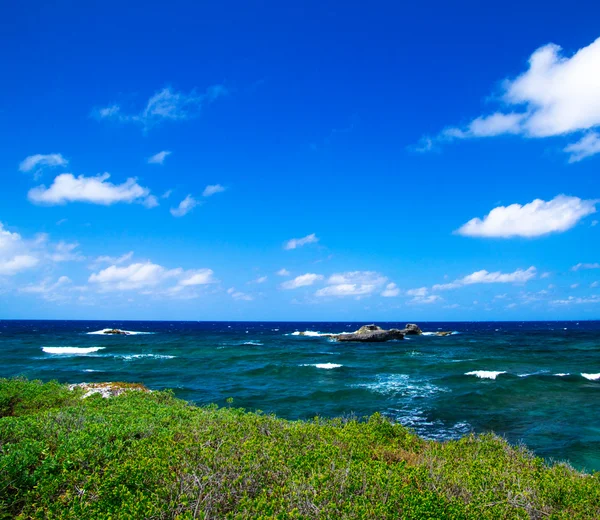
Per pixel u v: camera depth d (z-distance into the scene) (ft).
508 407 70.28
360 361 139.03
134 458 22.52
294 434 28.50
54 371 110.63
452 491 21.18
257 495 18.92
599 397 78.13
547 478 24.40
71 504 18.11
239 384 92.89
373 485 20.20
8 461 20.67
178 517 16.24
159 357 146.30
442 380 97.96
